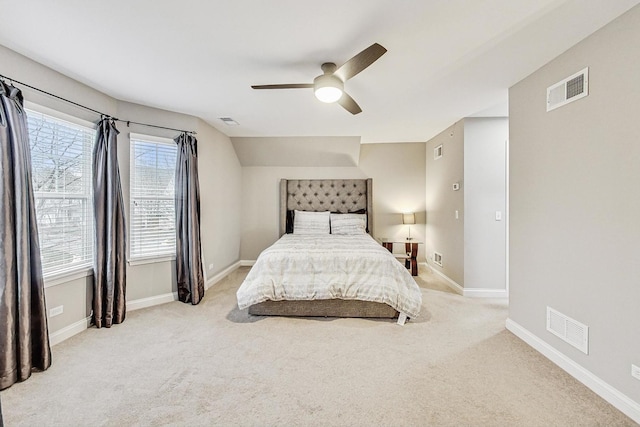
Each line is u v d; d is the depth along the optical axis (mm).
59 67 2279
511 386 1826
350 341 2422
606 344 1707
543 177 2211
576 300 1916
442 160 4262
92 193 2672
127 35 1847
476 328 2680
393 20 1678
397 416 1573
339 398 1717
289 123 3844
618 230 1640
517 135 2514
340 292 2793
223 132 4344
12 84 2004
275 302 2930
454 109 3246
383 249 3256
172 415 1581
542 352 2211
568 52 1978
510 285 2619
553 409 1625
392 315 2891
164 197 3334
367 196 5098
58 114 2344
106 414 1589
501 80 2480
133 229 3109
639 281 1536
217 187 4188
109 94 2836
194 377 1919
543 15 1620
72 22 1710
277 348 2303
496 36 1833
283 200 5113
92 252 2688
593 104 1787
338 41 1897
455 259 3814
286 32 1801
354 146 4801
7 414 1588
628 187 1586
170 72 2357
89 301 2680
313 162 5133
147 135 3170
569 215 1971
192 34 1830
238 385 1836
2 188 1827
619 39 1624
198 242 3443
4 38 1882
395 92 2758
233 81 2525
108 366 2049
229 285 4031
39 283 2021
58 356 2178
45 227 2320
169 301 3371
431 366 2051
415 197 5109
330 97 2174
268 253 3080
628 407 1577
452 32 1791
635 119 1549
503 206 3520
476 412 1603
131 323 2771
